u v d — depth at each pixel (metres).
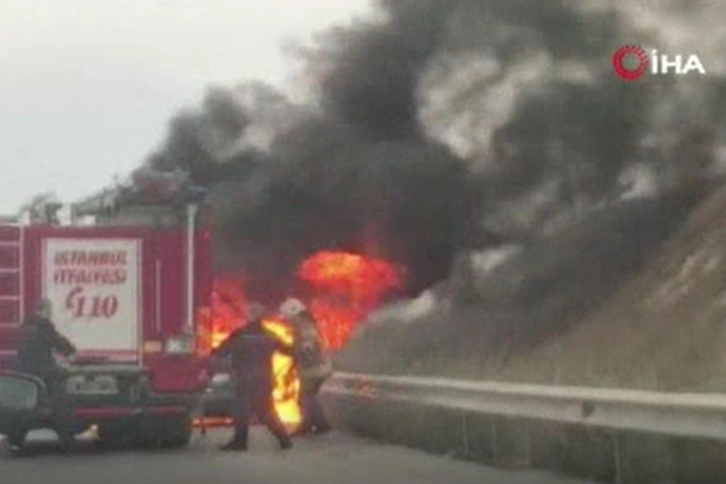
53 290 22.05
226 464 19.23
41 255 22.03
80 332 22.09
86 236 22.17
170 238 22.39
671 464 14.74
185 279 22.36
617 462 15.66
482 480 16.62
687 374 19.61
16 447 21.92
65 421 21.55
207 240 22.53
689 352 20.44
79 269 22.14
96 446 22.67
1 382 21.50
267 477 17.33
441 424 20.34
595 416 16.17
